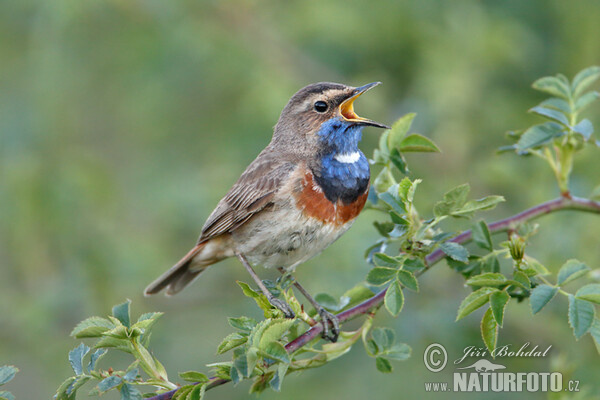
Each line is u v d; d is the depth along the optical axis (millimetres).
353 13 14180
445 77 13312
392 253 11234
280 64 14539
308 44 14797
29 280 14000
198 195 13906
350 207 9336
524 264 7270
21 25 15562
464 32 13656
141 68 14852
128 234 14156
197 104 14867
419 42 14203
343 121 9336
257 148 13953
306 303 12406
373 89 13617
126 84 14969
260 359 6676
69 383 6605
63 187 13992
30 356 13844
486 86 13930
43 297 13469
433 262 7895
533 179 12164
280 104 13703
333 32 14258
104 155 15273
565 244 11250
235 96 14828
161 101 14820
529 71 14117
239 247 9742
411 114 8312
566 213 11484
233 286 14297
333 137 9336
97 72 15086
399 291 7035
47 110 14828
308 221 9242
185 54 14688
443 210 7551
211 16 14844
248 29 14797
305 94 9539
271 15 14914
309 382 12711
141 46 14805
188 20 14664
